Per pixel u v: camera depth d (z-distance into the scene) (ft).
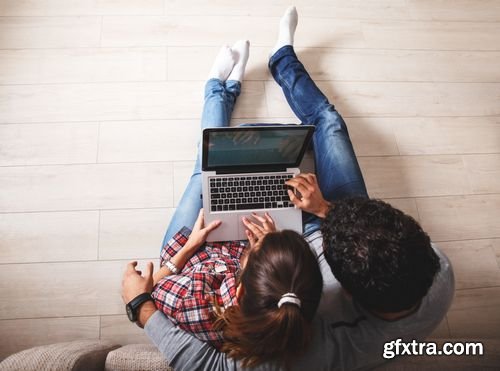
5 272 4.44
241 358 2.51
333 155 4.51
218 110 4.89
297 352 2.43
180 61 5.61
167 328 2.94
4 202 4.71
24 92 5.24
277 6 6.07
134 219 4.78
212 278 3.12
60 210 4.74
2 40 5.47
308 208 3.83
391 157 5.40
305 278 2.23
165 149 5.13
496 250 5.06
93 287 4.48
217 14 5.92
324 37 5.98
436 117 5.68
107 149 5.06
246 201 3.96
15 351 4.20
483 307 4.78
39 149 4.99
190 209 4.15
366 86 5.76
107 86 5.37
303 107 5.10
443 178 5.35
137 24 5.74
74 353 3.05
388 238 2.27
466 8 6.36
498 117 5.78
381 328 2.72
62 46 5.52
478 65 6.07
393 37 6.09
